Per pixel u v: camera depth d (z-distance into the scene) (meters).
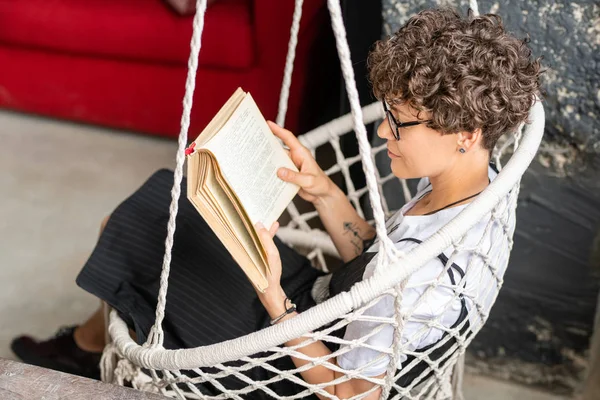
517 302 1.69
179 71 2.54
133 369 1.17
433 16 1.01
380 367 1.02
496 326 1.74
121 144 2.78
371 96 1.73
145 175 2.59
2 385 0.94
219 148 1.04
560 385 1.75
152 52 2.49
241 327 1.29
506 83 0.96
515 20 1.42
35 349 1.73
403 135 1.02
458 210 1.05
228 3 2.44
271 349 0.96
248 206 1.07
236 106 1.14
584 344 1.68
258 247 1.04
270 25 2.32
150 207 1.38
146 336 1.20
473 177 1.06
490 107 0.96
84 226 2.34
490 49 0.96
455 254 0.96
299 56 2.40
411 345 1.03
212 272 1.34
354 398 1.04
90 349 1.72
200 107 2.56
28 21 2.58
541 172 1.54
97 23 2.51
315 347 1.11
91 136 2.83
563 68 1.43
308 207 2.40
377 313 1.02
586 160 1.49
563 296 1.65
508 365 1.78
